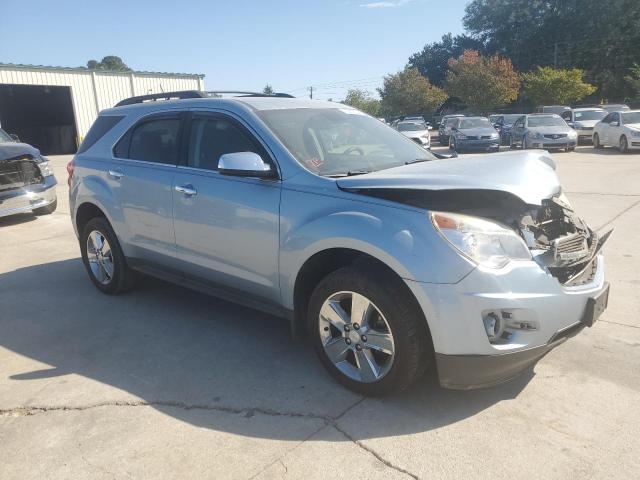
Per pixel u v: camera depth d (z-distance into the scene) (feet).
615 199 32.12
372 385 10.61
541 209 11.33
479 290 9.28
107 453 9.30
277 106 13.57
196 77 115.24
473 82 160.66
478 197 10.28
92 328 14.85
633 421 9.83
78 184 17.47
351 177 11.03
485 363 9.50
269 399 10.93
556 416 10.05
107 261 17.25
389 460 8.94
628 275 17.89
